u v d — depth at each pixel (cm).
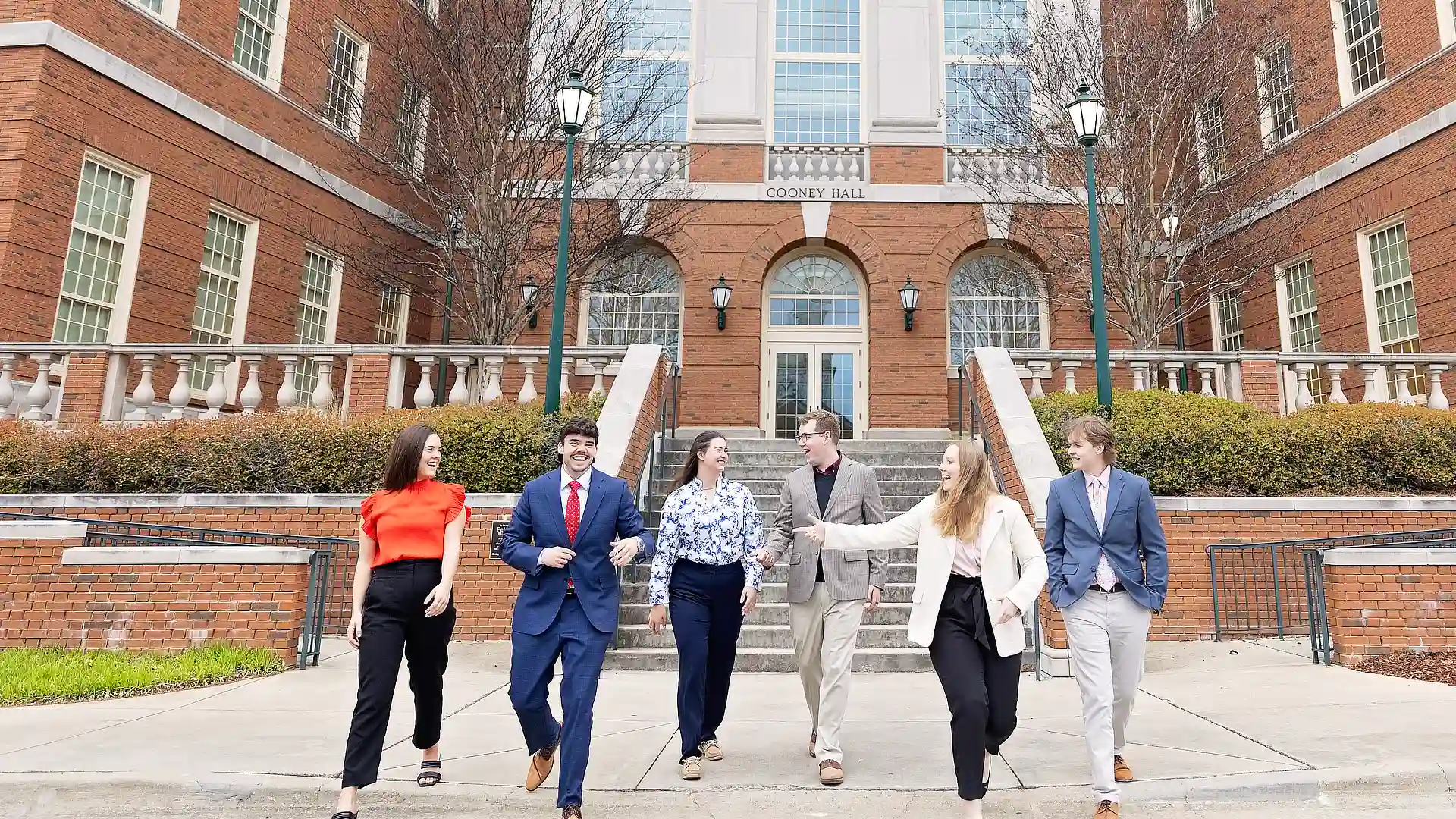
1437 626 714
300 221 1484
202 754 463
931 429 1557
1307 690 618
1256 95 1383
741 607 466
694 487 467
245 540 908
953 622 393
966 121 1678
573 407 987
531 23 1284
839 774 425
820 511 467
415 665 413
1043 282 1620
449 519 423
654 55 1711
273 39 1470
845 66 1739
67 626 739
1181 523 878
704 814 398
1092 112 991
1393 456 933
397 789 413
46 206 1105
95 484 957
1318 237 1483
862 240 1631
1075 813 394
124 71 1201
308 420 970
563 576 407
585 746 381
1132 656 410
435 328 1778
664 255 1683
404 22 1443
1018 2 1725
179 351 1070
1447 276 1255
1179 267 1345
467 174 1283
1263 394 1080
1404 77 1339
